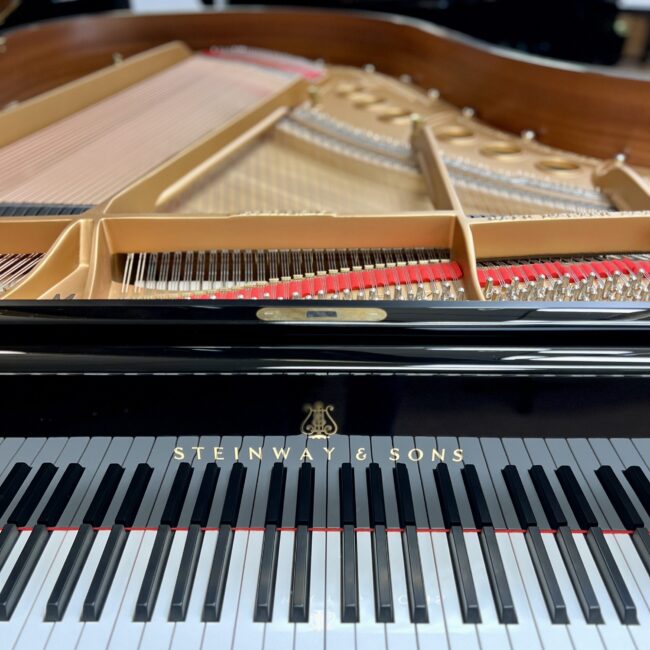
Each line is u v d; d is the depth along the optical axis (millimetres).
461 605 544
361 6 2359
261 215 830
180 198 1058
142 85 1537
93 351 567
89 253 784
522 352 564
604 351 561
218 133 1146
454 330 571
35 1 2135
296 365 568
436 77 1552
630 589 553
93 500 605
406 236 848
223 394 586
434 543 587
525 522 590
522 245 858
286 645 517
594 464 638
